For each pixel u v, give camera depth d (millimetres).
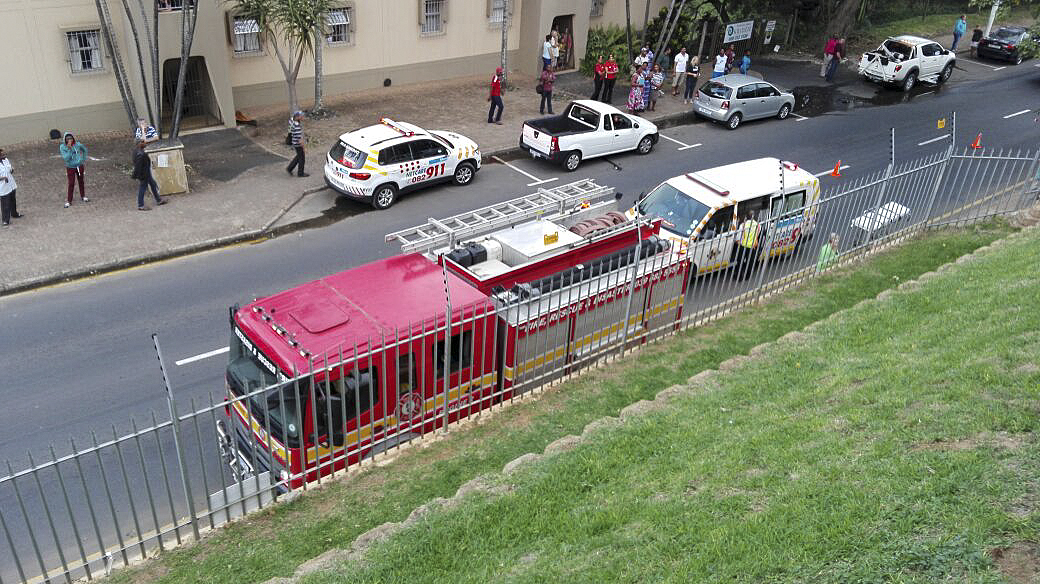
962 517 5871
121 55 20469
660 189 15180
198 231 16250
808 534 6043
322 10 21297
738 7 32344
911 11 39312
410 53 26516
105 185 18141
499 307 9547
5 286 13703
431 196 18734
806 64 32531
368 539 7293
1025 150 22641
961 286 11641
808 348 10383
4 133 19719
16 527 8750
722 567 5910
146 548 8328
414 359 8984
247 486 8016
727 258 13719
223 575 7148
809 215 13461
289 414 8398
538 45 28547
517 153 21844
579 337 10555
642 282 11047
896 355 9406
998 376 7961
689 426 8531
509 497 7457
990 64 33844
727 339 11523
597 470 7809
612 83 25969
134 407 10906
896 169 21188
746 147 22891
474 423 9531
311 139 21672
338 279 10070
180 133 21625
